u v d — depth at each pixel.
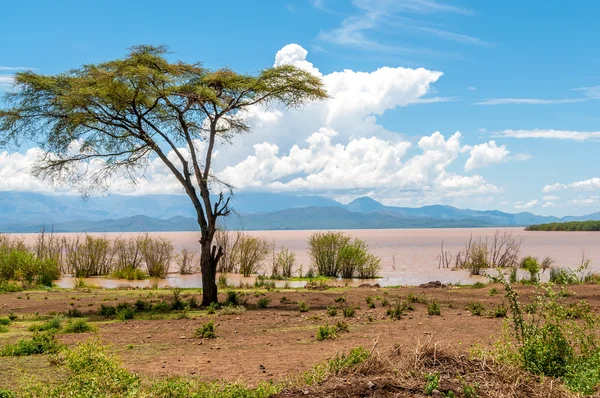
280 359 10.30
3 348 11.31
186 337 13.01
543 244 86.19
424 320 15.31
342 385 7.11
